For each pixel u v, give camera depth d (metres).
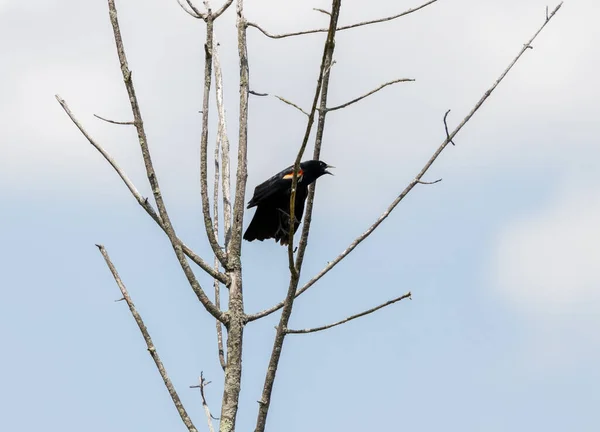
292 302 9.95
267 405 9.94
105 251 10.53
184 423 9.75
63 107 10.63
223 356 10.95
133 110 10.38
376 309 10.20
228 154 11.79
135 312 10.25
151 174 10.29
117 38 10.45
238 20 11.57
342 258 10.46
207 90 10.74
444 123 10.57
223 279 10.75
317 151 10.14
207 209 10.80
